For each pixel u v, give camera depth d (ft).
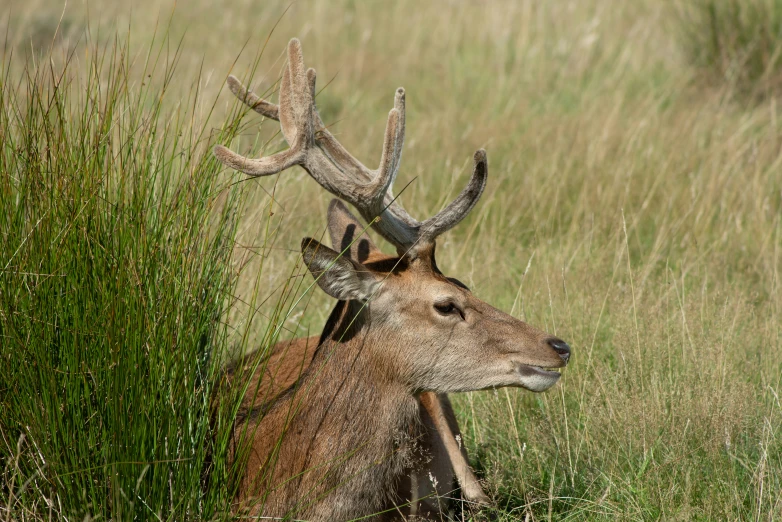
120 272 35.19
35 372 34.81
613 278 59.31
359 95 111.14
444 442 46.42
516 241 72.38
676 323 54.95
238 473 38.86
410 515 41.52
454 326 40.01
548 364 40.22
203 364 39.93
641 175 79.05
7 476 36.04
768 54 104.58
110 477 34.42
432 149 87.30
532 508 44.65
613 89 108.68
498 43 124.98
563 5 136.67
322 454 39.27
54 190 36.58
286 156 39.42
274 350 50.24
